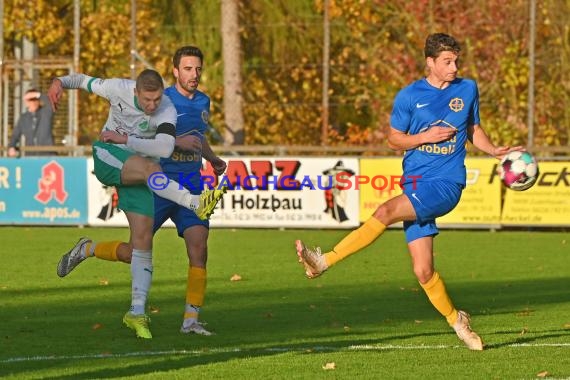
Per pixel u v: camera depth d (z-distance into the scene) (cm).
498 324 2661
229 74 6838
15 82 7188
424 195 2205
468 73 6875
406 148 2230
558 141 6706
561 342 2366
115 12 7750
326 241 4950
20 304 3042
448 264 4144
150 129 2431
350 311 2906
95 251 2586
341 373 2008
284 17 7725
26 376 1988
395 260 4266
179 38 7844
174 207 2573
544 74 6762
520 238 5178
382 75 7200
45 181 5638
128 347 2317
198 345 2342
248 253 4488
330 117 7312
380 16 7262
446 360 2142
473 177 5416
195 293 2534
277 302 3094
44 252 4472
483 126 6762
